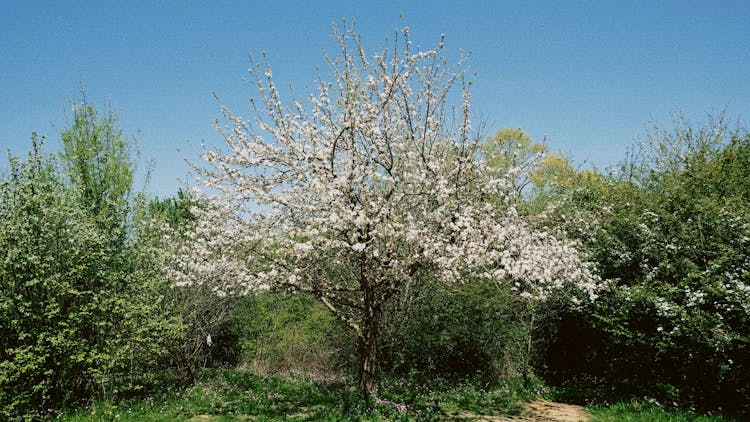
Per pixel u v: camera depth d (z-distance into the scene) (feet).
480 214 30.50
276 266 30.71
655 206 36.76
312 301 52.60
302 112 31.65
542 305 42.06
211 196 31.37
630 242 37.93
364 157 30.83
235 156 30.63
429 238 29.55
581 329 41.24
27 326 29.91
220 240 32.32
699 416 28.99
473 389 38.75
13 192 30.53
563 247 32.09
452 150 32.40
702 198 34.55
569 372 43.21
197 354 45.14
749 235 30.53
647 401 33.12
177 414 30.42
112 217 35.55
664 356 34.50
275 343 51.37
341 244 29.12
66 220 32.09
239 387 39.34
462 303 42.29
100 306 31.53
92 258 32.19
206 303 43.52
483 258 28.53
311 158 29.01
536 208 46.39
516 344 45.21
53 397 31.14
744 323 29.01
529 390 40.22
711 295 30.27
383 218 28.99
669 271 34.19
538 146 59.47
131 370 34.47
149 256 37.32
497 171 33.01
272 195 30.27
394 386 38.68
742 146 40.88
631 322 35.94
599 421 30.04
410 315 42.96
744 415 28.96
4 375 27.27
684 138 47.21
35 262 29.19
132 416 29.45
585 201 46.11
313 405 33.22
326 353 48.96
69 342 29.89
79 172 45.88
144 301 35.29
